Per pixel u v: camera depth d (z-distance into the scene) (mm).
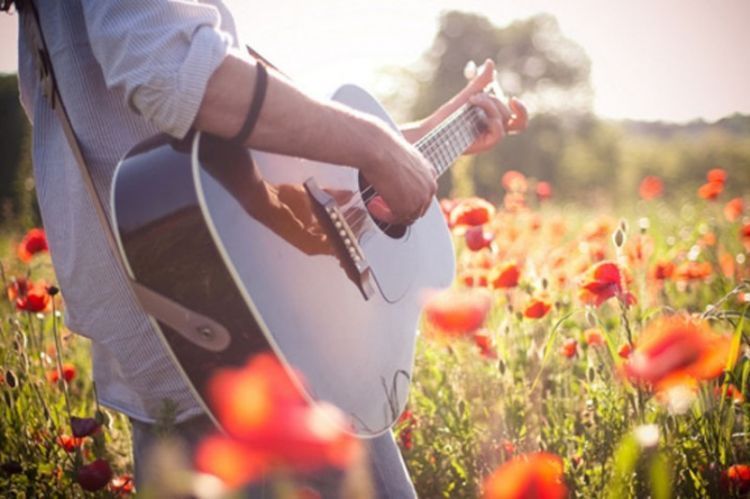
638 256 3916
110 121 1710
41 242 3840
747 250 4828
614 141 51062
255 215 1690
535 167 46500
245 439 1720
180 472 1807
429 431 3004
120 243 1614
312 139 1625
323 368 1741
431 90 53156
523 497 2039
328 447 1791
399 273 2150
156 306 1636
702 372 2018
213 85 1504
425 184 1842
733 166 35344
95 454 2768
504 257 4879
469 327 2580
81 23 1694
